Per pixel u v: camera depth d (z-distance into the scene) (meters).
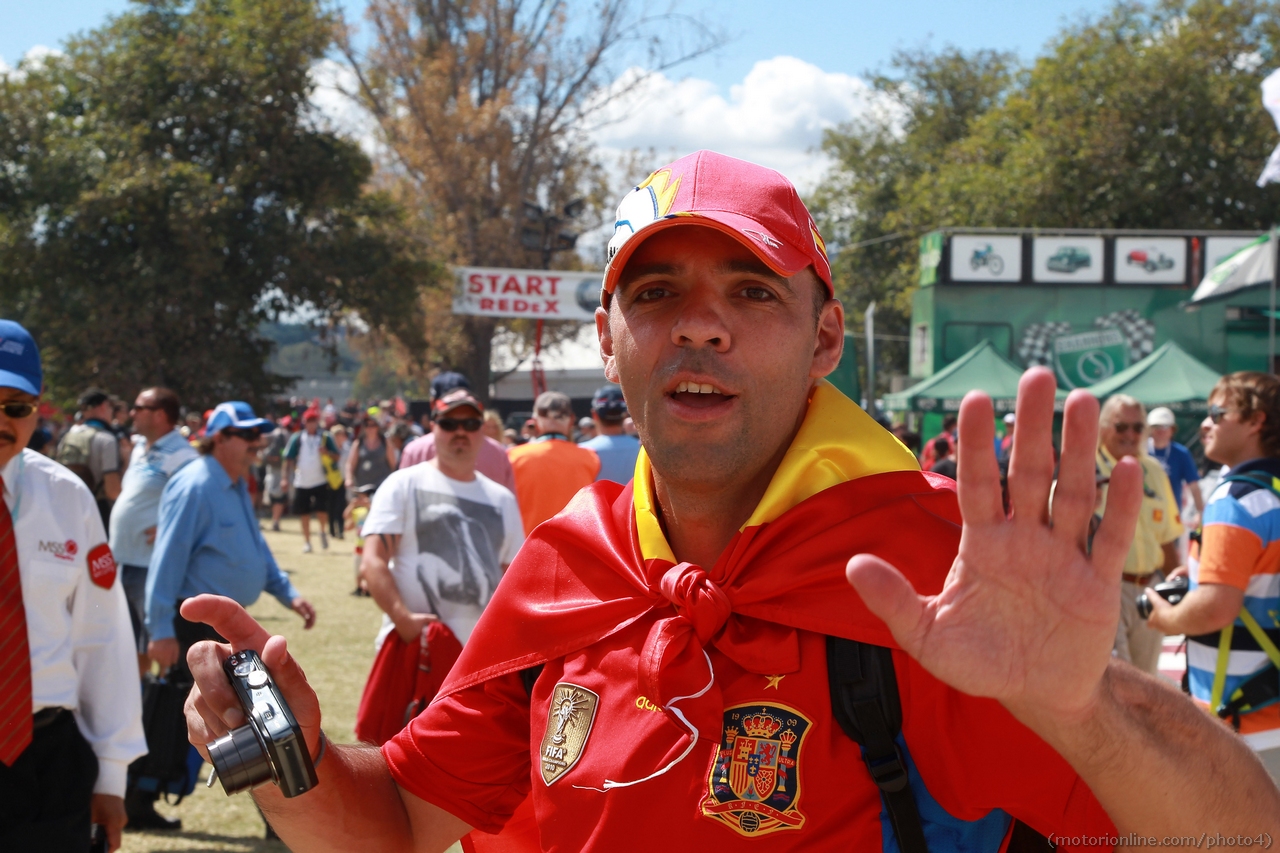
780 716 1.25
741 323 1.33
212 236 22.66
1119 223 27.05
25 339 2.77
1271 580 3.18
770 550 1.34
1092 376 20.77
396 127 29.31
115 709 2.95
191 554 4.63
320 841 1.46
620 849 1.28
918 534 1.29
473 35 28.70
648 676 1.29
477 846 1.62
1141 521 5.38
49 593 2.78
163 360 22.98
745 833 1.23
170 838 4.65
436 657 3.83
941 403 17.16
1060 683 1.01
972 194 28.77
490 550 4.10
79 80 24.08
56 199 22.72
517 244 29.73
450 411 4.12
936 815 1.23
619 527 1.48
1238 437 3.36
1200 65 25.84
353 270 24.31
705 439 1.33
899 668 1.23
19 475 2.80
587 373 45.50
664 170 1.41
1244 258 14.43
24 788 2.69
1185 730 1.08
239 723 1.34
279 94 23.73
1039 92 27.89
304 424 15.12
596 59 29.16
